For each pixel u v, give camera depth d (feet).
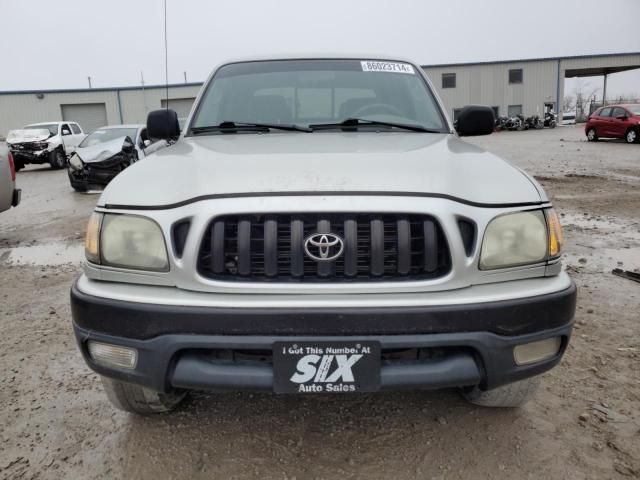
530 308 5.77
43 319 12.23
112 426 7.81
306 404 8.27
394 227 5.71
